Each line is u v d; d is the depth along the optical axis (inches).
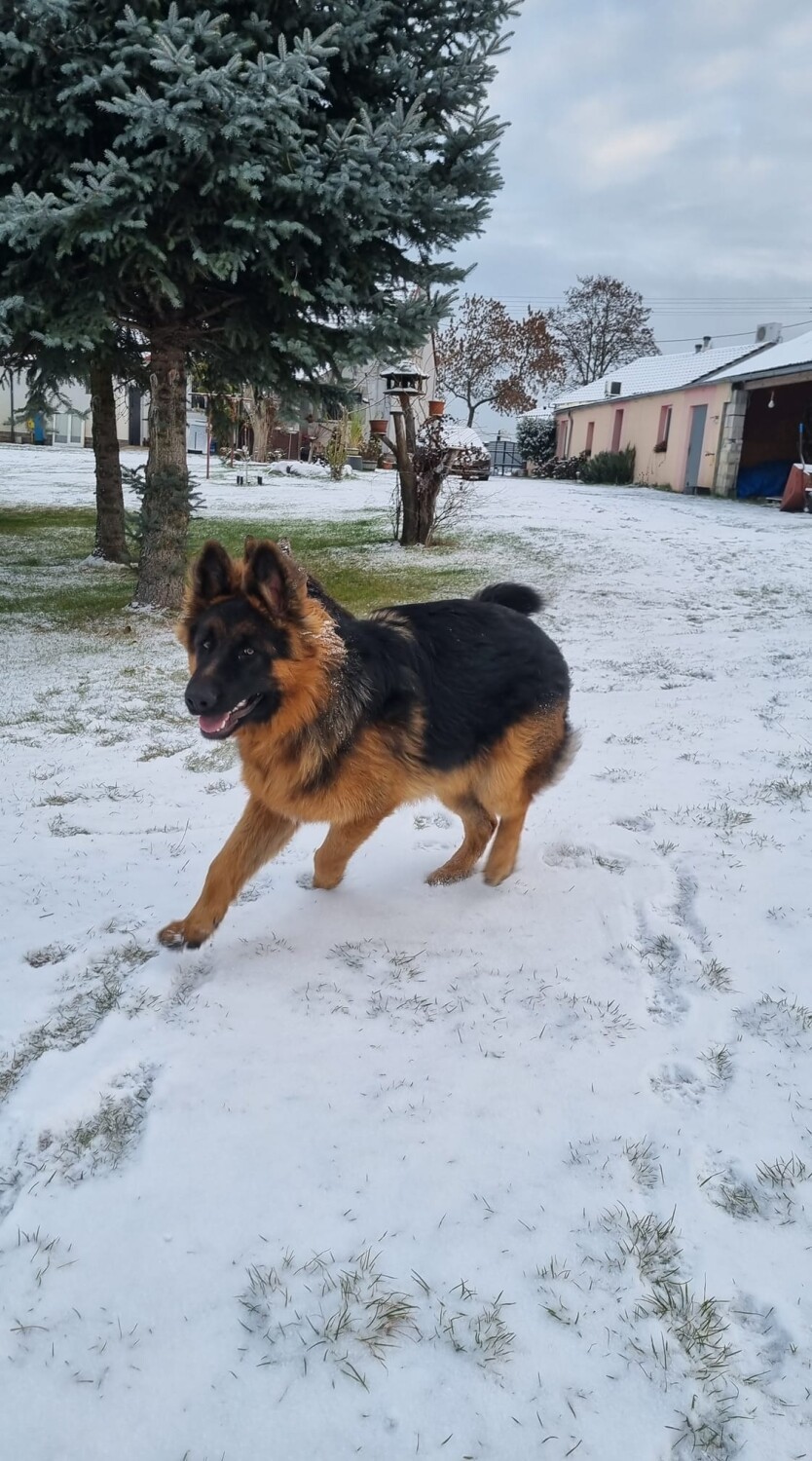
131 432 1982.0
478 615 161.5
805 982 128.6
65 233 292.0
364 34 330.6
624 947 141.4
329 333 378.3
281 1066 113.0
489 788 158.2
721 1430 71.3
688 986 130.3
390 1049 116.2
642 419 1255.5
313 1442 70.2
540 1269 84.7
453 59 363.9
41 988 131.0
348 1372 75.3
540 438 1771.7
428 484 609.6
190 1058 114.6
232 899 143.2
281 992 128.8
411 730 144.8
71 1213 91.6
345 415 459.5
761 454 1077.8
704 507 862.5
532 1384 74.5
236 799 212.7
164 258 307.7
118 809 205.2
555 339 2351.1
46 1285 83.4
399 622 154.7
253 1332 78.8
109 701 293.7
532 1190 93.8
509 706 156.3
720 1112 105.1
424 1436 70.6
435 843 183.3
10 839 186.9
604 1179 95.4
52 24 286.5
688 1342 77.9
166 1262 85.5
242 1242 87.6
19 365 388.2
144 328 376.8
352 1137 100.8
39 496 909.8
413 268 378.9
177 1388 74.2
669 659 325.4
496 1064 113.4
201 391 484.4
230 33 305.4
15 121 299.9
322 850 153.5
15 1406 72.9
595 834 181.3
